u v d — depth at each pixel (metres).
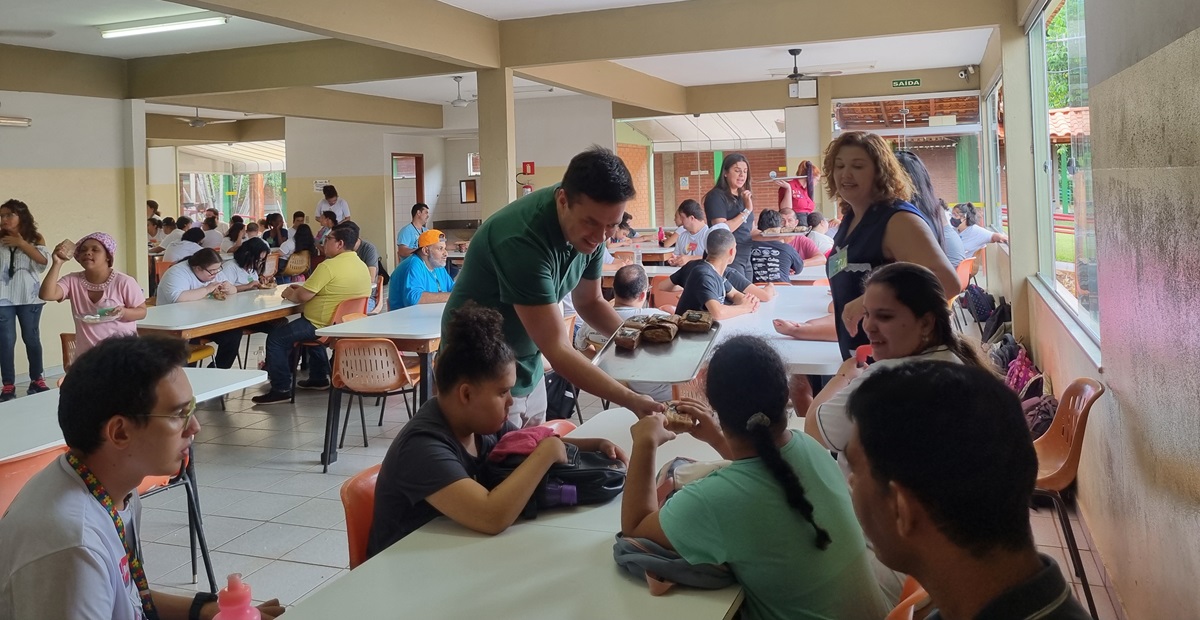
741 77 10.12
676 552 1.52
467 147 14.14
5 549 1.36
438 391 1.92
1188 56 1.55
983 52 8.71
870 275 2.12
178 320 5.12
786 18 5.62
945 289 2.35
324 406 5.79
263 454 4.72
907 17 5.36
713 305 3.93
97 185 7.58
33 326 6.16
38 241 6.21
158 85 7.63
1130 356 2.20
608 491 1.92
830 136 10.21
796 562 1.45
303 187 13.20
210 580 3.01
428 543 1.72
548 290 2.15
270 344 5.82
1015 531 0.84
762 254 5.98
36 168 7.13
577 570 1.58
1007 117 5.16
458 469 1.80
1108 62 2.32
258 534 3.56
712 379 1.55
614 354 2.18
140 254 7.83
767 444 1.48
